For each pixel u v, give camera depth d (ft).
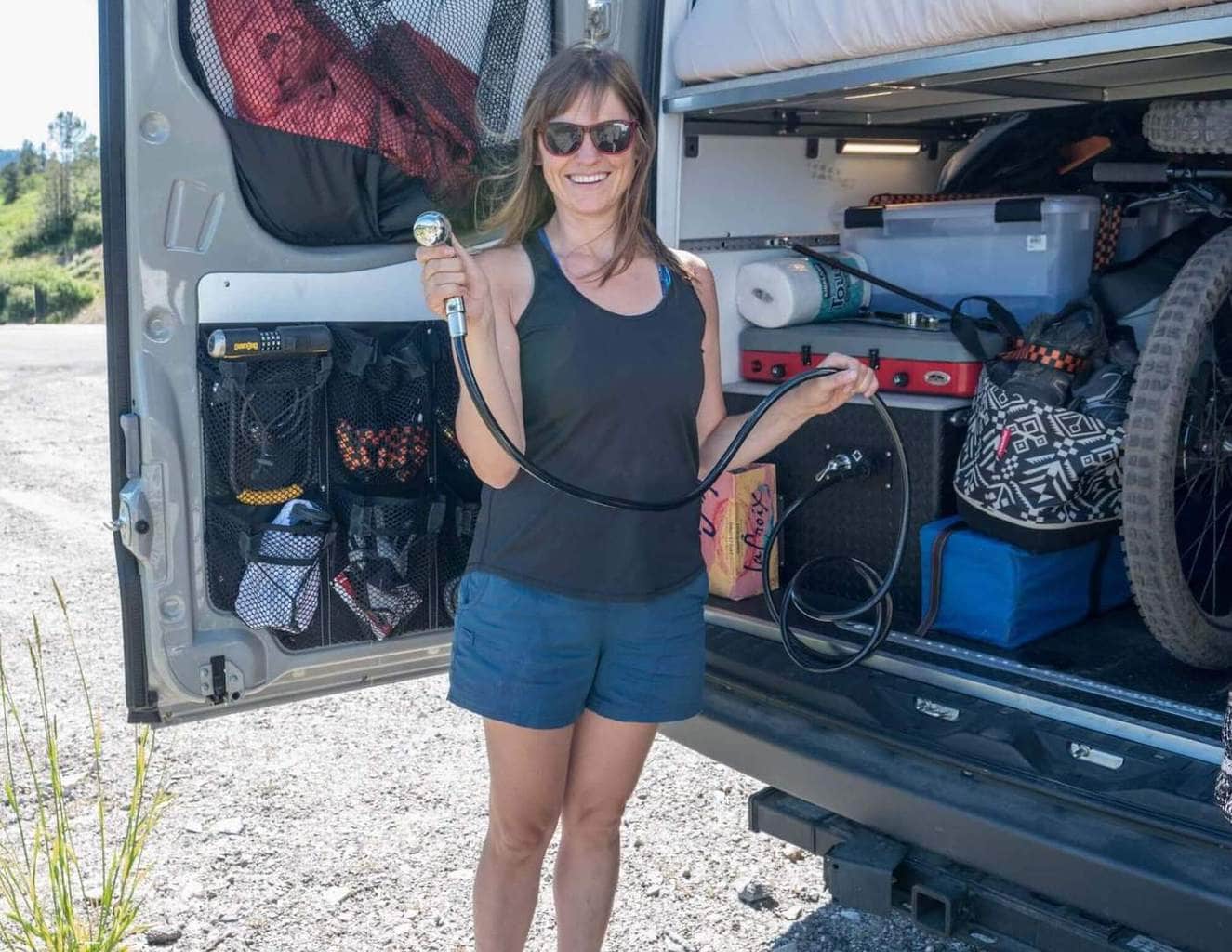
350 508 8.58
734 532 10.27
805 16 8.87
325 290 8.45
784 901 10.02
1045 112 12.43
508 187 8.84
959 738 7.79
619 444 6.71
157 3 7.54
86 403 36.58
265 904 9.96
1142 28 7.17
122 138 7.70
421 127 8.49
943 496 10.07
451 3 8.54
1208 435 9.19
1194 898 6.39
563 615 6.75
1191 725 7.72
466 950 9.33
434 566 8.98
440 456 8.93
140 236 7.78
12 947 8.60
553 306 6.67
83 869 10.43
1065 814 7.09
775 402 7.37
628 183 6.86
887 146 12.64
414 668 9.29
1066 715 8.05
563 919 7.58
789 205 11.81
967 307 11.59
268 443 8.25
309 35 8.03
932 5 8.05
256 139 7.95
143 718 8.57
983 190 12.79
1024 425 9.33
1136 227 11.94
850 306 11.77
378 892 10.16
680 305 7.00
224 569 8.41
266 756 12.87
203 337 8.08
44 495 25.23
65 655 15.96
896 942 9.45
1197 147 9.41
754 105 9.69
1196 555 9.88
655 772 12.34
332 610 8.74
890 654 9.00
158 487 8.05
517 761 6.97
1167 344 8.60
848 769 7.91
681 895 10.08
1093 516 9.47
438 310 6.15
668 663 7.04
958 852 7.39
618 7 9.52
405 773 12.45
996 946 7.27
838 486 10.54
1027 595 9.44
